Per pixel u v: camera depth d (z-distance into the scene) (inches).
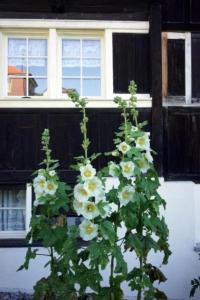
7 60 251.6
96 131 245.1
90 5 249.6
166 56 251.0
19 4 247.1
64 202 140.1
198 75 252.1
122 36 251.0
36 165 243.1
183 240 240.4
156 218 141.7
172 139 248.8
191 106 250.7
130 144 146.2
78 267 135.6
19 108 244.1
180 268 239.0
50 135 244.1
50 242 138.0
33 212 145.6
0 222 247.8
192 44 251.9
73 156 244.4
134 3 250.5
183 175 247.9
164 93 249.9
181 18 251.4
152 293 141.8
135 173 137.8
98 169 243.4
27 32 251.6
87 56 254.5
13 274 236.1
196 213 245.4
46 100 244.5
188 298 238.5
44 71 253.0
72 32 252.5
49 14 248.1
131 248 141.2
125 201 136.6
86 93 253.1
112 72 249.4
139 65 251.1
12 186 243.4
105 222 134.1
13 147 243.3
